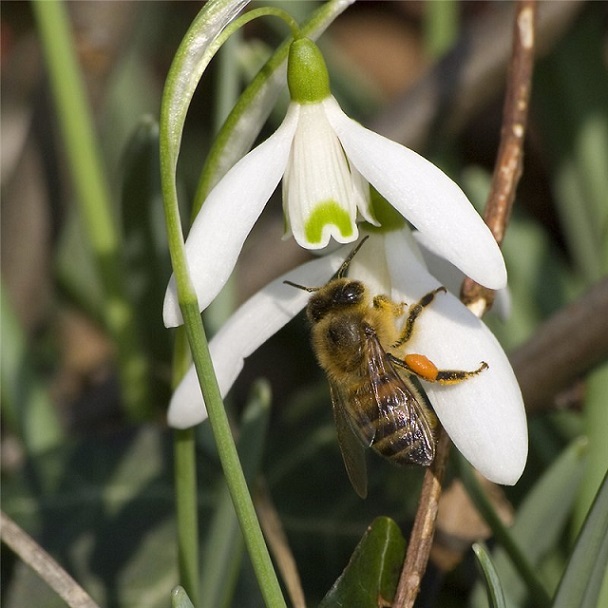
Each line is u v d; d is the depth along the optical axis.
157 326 0.25
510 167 0.22
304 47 0.20
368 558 0.21
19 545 0.22
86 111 0.25
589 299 0.23
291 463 0.24
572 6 0.25
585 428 0.23
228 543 0.22
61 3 0.25
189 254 0.20
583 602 0.20
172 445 0.25
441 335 0.21
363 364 0.21
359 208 0.21
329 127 0.20
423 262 0.21
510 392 0.20
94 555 0.24
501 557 0.22
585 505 0.23
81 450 0.25
